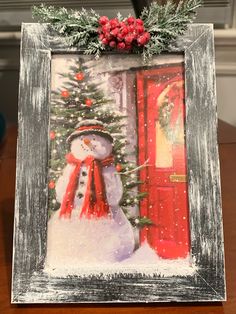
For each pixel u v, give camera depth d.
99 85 0.57
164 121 0.57
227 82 1.02
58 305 0.54
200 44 0.57
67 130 0.57
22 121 0.56
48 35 0.57
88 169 0.56
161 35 0.56
